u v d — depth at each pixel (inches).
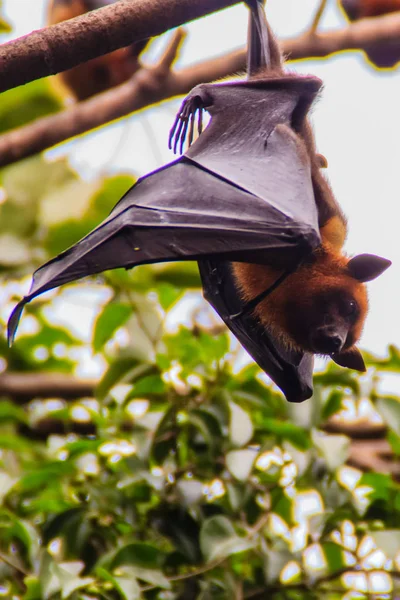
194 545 382.6
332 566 409.7
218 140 393.4
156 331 427.2
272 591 386.0
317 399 408.5
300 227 354.6
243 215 356.2
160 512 390.9
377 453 525.3
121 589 347.3
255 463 400.2
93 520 389.1
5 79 311.3
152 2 323.0
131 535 388.5
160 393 417.7
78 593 365.7
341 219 450.0
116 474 400.5
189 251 341.7
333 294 415.5
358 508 393.7
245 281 426.6
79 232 715.4
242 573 385.1
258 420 422.0
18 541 391.2
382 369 437.1
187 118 395.2
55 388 593.3
